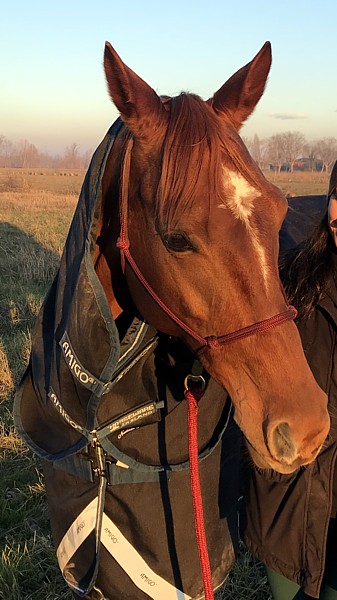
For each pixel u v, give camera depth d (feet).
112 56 4.23
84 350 4.65
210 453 5.28
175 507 5.16
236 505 5.78
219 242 3.95
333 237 4.77
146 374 5.10
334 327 4.83
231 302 4.04
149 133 4.30
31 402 5.65
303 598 5.41
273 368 4.01
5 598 8.40
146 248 4.37
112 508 5.20
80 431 5.01
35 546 9.16
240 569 8.68
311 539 4.92
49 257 28.19
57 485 5.54
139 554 5.21
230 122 4.52
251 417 4.09
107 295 5.19
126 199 4.45
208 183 3.96
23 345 16.84
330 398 4.88
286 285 5.14
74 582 5.47
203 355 4.41
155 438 5.15
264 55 4.54
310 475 4.85
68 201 62.34
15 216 45.98
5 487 10.89
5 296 22.38
